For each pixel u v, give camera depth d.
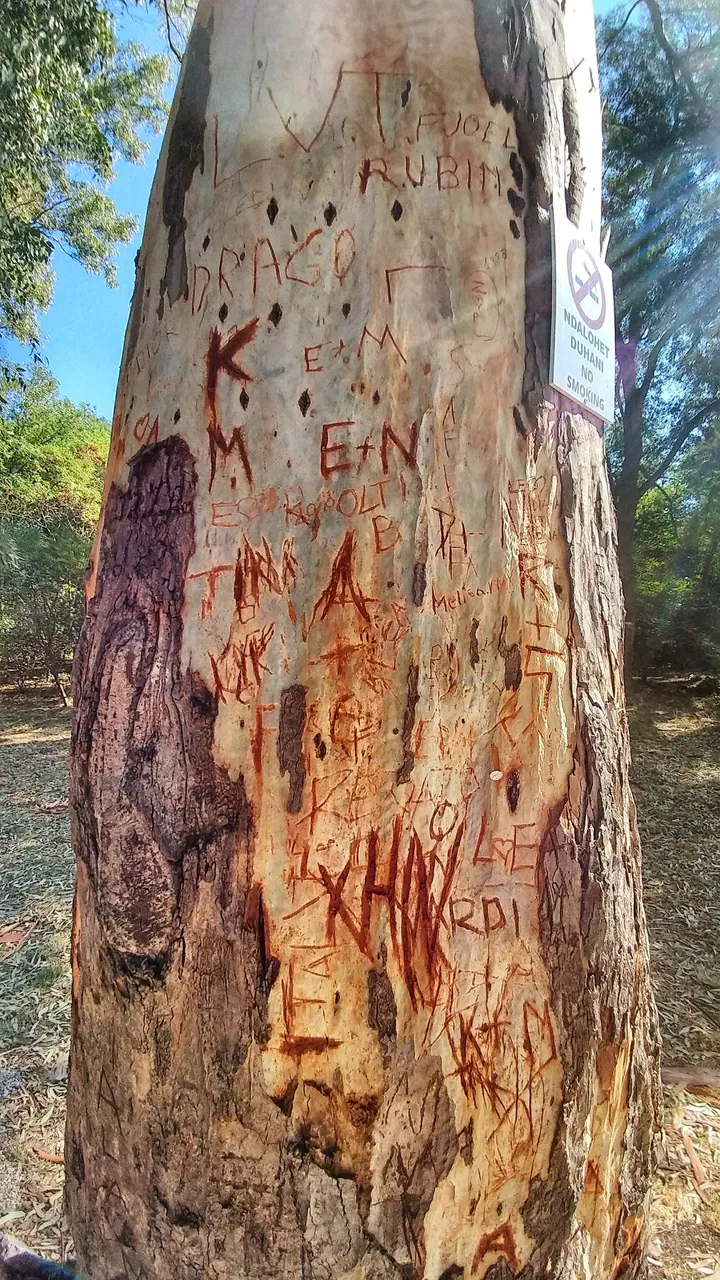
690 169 9.75
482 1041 1.25
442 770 1.21
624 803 1.51
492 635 1.24
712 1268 2.02
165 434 1.28
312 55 1.19
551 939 1.30
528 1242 1.32
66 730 9.05
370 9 1.19
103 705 1.29
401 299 1.18
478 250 1.22
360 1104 1.21
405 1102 1.21
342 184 1.18
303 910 1.21
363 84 1.18
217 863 1.23
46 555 10.46
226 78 1.25
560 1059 1.32
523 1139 1.29
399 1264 1.23
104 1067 1.35
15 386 11.48
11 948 4.04
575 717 1.35
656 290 9.98
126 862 1.27
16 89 6.82
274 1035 1.22
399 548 1.18
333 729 1.19
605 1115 1.45
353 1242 1.22
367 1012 1.20
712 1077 2.89
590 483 1.45
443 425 1.20
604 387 1.48
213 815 1.23
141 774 1.26
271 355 1.21
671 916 4.41
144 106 9.75
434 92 1.19
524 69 1.28
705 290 9.98
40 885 4.80
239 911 1.22
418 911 1.21
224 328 1.23
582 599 1.39
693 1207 2.23
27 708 10.30
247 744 1.21
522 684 1.27
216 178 1.24
